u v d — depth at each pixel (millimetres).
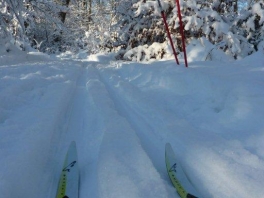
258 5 8766
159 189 1945
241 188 1996
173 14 10492
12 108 3686
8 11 10602
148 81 5719
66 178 2197
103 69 8109
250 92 4012
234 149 2545
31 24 13203
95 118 3506
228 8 10633
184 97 4391
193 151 2568
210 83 4508
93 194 2012
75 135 3109
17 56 10148
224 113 3588
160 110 3736
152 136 3020
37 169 2291
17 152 2344
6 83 4824
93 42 18750
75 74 6816
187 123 3328
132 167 2221
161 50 11609
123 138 2744
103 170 2195
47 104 3844
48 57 13266
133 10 14453
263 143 2676
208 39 9820
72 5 20688
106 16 18109
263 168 2217
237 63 6898
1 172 2018
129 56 13266
